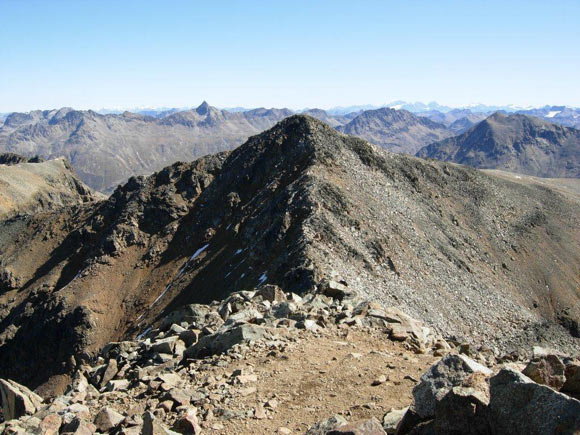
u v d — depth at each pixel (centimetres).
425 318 6931
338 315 2359
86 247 12494
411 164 13262
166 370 1952
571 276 12694
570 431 828
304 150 11119
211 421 1368
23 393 1869
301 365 1731
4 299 12219
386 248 8225
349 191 9612
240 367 1750
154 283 10269
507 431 903
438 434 984
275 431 1275
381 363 1702
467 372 1125
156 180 13062
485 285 9625
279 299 2686
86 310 9781
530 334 8450
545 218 14812
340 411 1347
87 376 2144
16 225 14925
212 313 2517
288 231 8181
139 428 1327
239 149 12862
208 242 10669
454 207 13075
